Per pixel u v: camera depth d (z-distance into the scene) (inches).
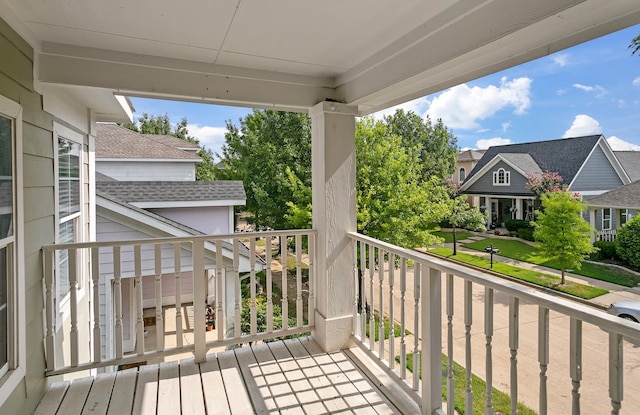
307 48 97.9
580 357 48.6
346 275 119.5
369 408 85.7
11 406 73.6
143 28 85.7
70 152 131.8
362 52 100.7
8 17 73.9
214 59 105.7
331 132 118.4
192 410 85.4
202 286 107.8
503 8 65.0
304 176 385.4
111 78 99.1
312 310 124.3
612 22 58.9
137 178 411.8
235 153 580.1
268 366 105.6
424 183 255.9
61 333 117.6
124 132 465.7
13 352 76.1
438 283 76.4
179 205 275.9
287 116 407.8
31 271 86.8
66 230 127.8
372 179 261.9
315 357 111.1
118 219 186.1
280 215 400.2
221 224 297.1
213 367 104.9
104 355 178.9
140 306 103.3
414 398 83.2
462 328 114.6
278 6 75.4
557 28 61.8
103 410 85.3
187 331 268.4
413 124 376.8
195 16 79.8
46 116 98.8
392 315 92.0
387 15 79.4
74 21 82.0
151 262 191.2
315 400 89.0
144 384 96.0
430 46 82.3
